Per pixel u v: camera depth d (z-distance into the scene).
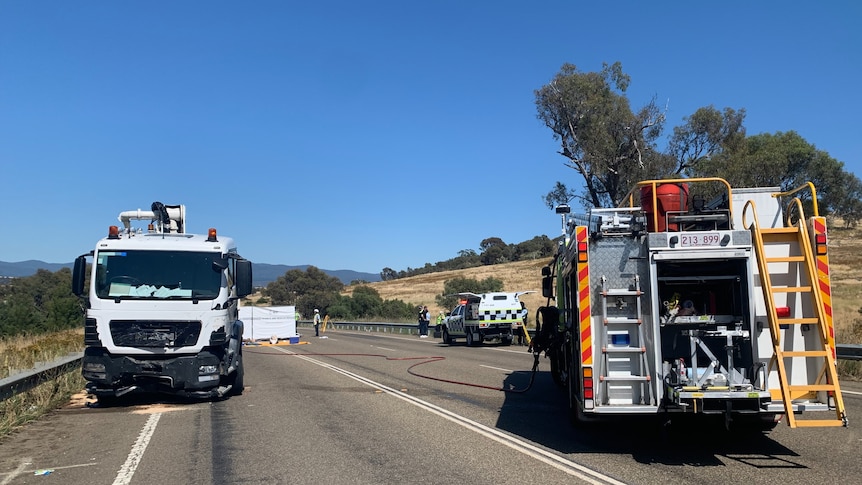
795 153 37.59
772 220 8.47
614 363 8.01
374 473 7.35
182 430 9.98
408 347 29.92
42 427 10.34
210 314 11.94
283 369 19.44
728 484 6.72
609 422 9.96
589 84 37.47
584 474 7.18
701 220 8.62
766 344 7.66
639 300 8.02
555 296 13.90
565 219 11.25
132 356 11.68
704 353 8.16
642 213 8.82
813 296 7.48
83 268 12.09
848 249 68.38
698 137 36.91
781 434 9.15
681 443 8.75
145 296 11.73
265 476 7.30
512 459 7.91
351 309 70.56
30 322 37.53
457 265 130.50
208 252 12.22
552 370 14.12
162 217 13.99
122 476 7.37
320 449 8.55
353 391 14.12
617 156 37.12
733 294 8.19
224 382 13.53
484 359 21.78
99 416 11.31
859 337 19.03
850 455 7.84
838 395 7.14
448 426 10.02
